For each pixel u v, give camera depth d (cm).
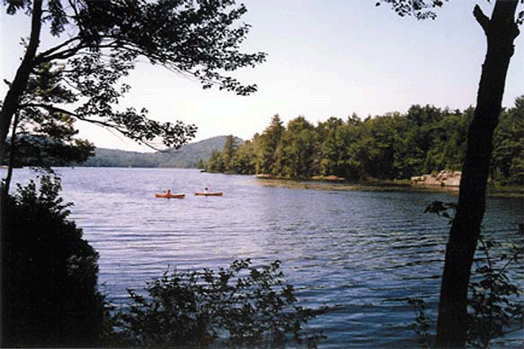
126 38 807
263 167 15162
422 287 1445
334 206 4962
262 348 546
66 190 7388
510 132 7406
